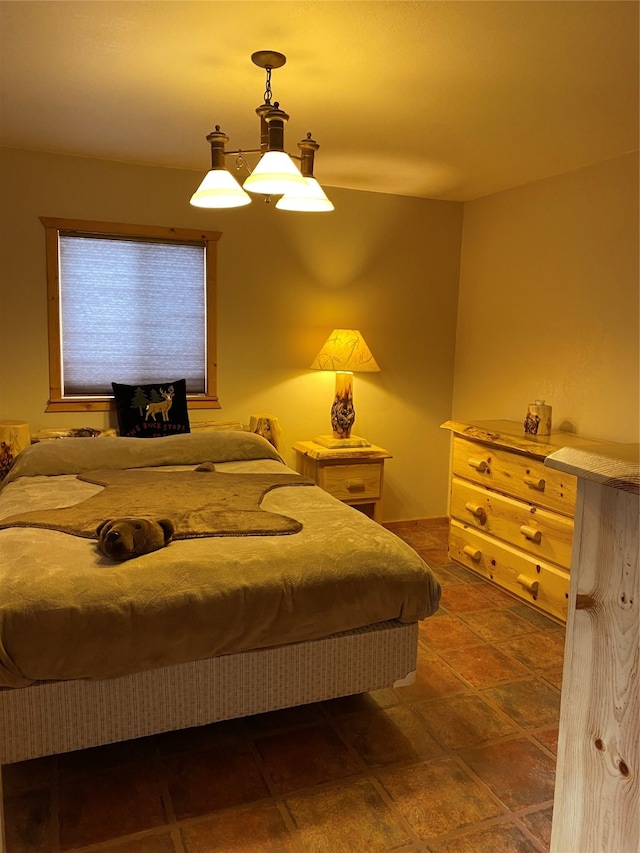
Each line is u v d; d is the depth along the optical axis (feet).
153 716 6.15
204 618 6.06
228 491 9.16
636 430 10.37
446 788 6.37
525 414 12.85
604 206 10.85
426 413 15.03
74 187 11.62
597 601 2.53
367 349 12.98
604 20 6.24
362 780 6.46
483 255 13.98
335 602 6.56
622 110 8.63
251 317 13.21
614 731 2.49
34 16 6.35
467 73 7.55
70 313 12.04
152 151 11.19
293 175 6.75
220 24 6.48
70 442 10.85
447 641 9.53
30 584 5.90
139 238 12.26
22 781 6.33
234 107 8.88
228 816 5.93
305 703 6.72
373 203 13.79
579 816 2.69
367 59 7.23
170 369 12.87
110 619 5.78
